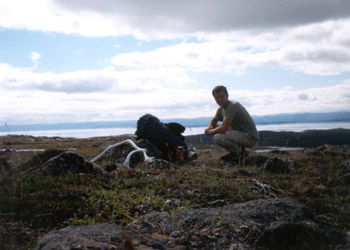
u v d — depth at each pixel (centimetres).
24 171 348
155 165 676
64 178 416
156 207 346
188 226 262
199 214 282
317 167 665
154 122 830
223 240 245
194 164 784
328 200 431
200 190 423
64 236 206
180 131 878
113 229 227
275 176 575
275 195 433
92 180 429
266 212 290
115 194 379
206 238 246
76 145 1312
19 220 289
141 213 334
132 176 509
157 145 821
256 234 252
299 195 459
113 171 545
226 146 833
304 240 251
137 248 202
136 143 817
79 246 190
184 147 831
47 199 333
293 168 668
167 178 479
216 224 262
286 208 304
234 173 552
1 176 319
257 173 583
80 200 354
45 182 356
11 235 268
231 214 283
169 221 270
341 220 343
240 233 254
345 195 457
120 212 323
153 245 216
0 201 295
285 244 247
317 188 493
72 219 309
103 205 345
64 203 336
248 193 419
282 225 252
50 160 452
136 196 380
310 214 312
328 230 280
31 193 328
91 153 1009
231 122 838
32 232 282
